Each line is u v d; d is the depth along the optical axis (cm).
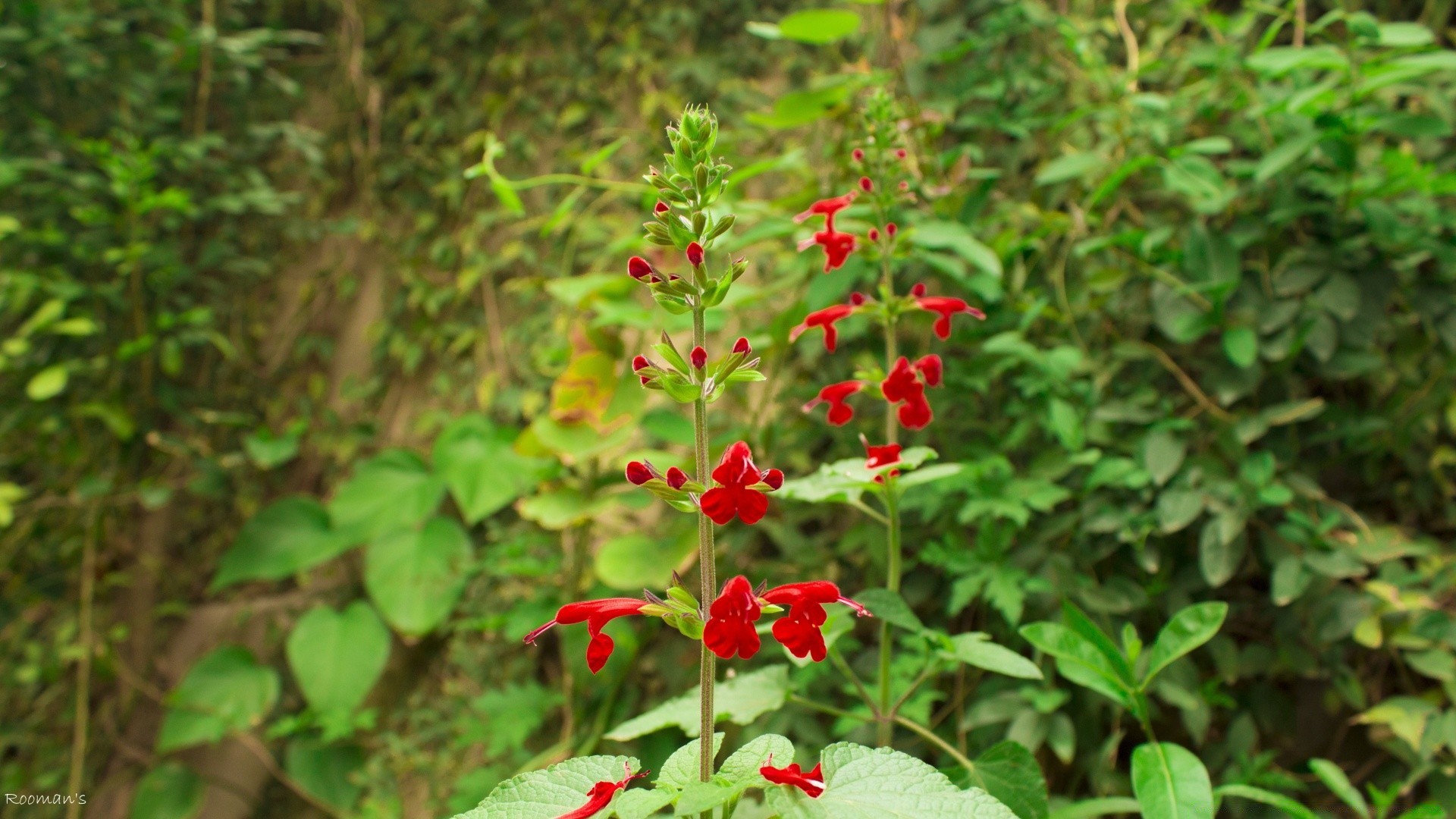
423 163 88
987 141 63
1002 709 47
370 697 79
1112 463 49
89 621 82
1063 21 57
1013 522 49
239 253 92
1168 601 50
